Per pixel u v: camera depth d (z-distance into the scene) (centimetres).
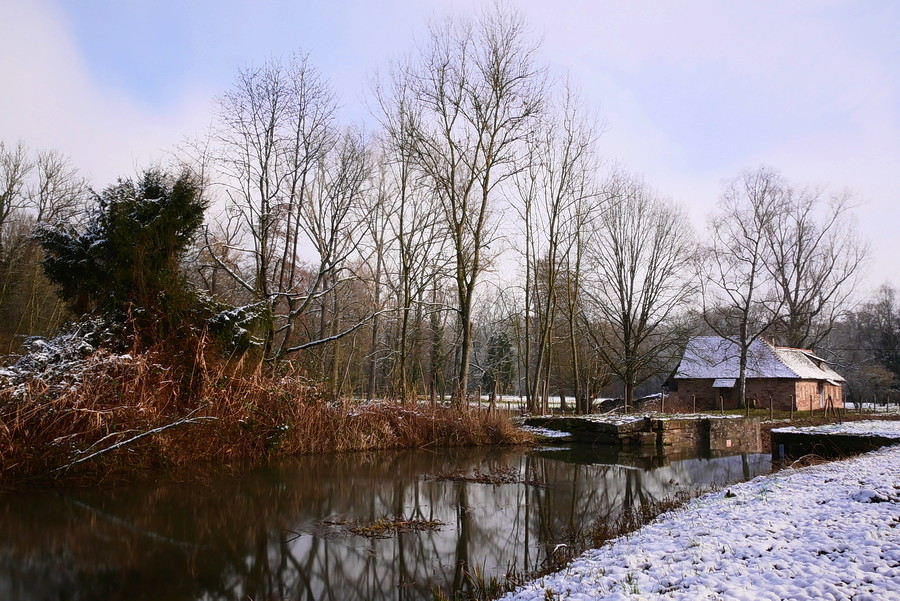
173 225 1413
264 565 729
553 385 3909
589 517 982
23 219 3070
